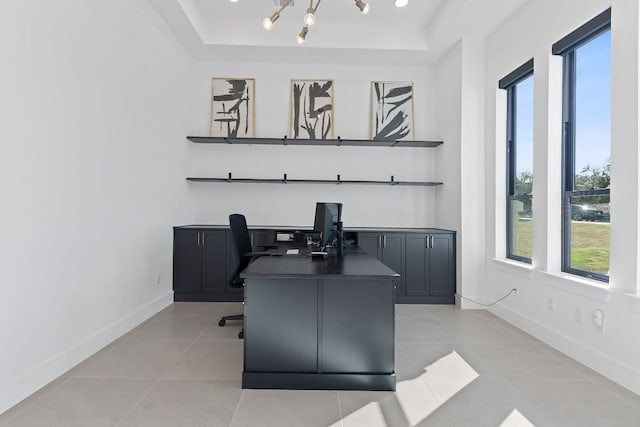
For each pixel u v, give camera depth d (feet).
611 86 8.59
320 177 17.92
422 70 18.01
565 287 10.14
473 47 15.02
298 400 7.64
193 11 14.40
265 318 8.12
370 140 16.71
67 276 8.89
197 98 17.71
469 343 11.11
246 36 15.85
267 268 8.71
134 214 12.24
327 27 16.01
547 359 9.84
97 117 10.06
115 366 9.21
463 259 15.20
